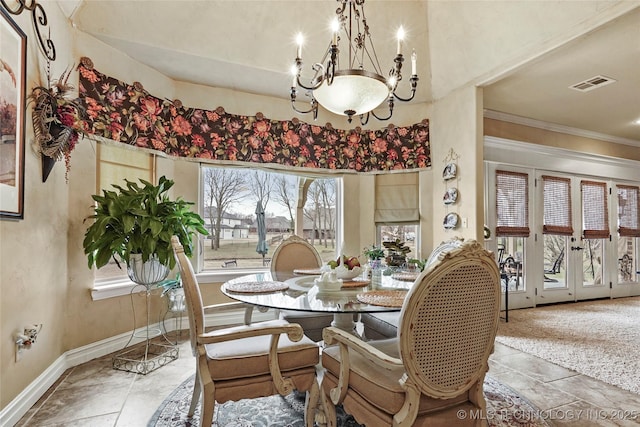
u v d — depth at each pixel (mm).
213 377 1530
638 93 3812
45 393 2158
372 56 3623
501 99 3990
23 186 1916
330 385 1612
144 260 2578
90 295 2748
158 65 3248
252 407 2002
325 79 2078
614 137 5492
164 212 2734
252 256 4008
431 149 4102
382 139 4277
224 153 3703
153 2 2742
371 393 1354
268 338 1808
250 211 4020
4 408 1753
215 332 1559
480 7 2967
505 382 2375
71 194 2637
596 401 2115
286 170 4000
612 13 2359
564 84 3576
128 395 2131
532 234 4762
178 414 1911
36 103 2115
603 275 5438
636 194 5742
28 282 2014
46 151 2168
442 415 1300
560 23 2623
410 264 3059
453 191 3730
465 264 1216
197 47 3055
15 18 1895
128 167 3131
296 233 4230
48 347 2279
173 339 3211
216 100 3721
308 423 1706
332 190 4441
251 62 3283
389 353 1650
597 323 3877
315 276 2543
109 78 2906
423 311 1189
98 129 2805
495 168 4520
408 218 4145
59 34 2465
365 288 2082
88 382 2312
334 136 4242
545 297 4855
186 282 1562
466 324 1285
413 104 4188
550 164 4918
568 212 5105
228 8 2961
